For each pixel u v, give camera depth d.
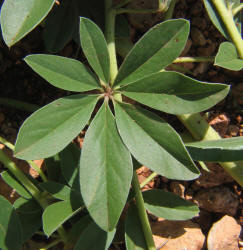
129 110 0.16
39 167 0.21
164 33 0.15
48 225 0.16
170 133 0.15
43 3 0.15
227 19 0.20
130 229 0.18
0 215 0.17
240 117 0.24
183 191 0.22
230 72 0.24
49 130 0.15
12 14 0.15
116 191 0.15
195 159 0.17
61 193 0.18
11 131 0.22
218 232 0.21
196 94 0.15
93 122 0.16
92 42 0.16
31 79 0.23
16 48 0.22
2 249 0.17
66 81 0.15
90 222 0.19
